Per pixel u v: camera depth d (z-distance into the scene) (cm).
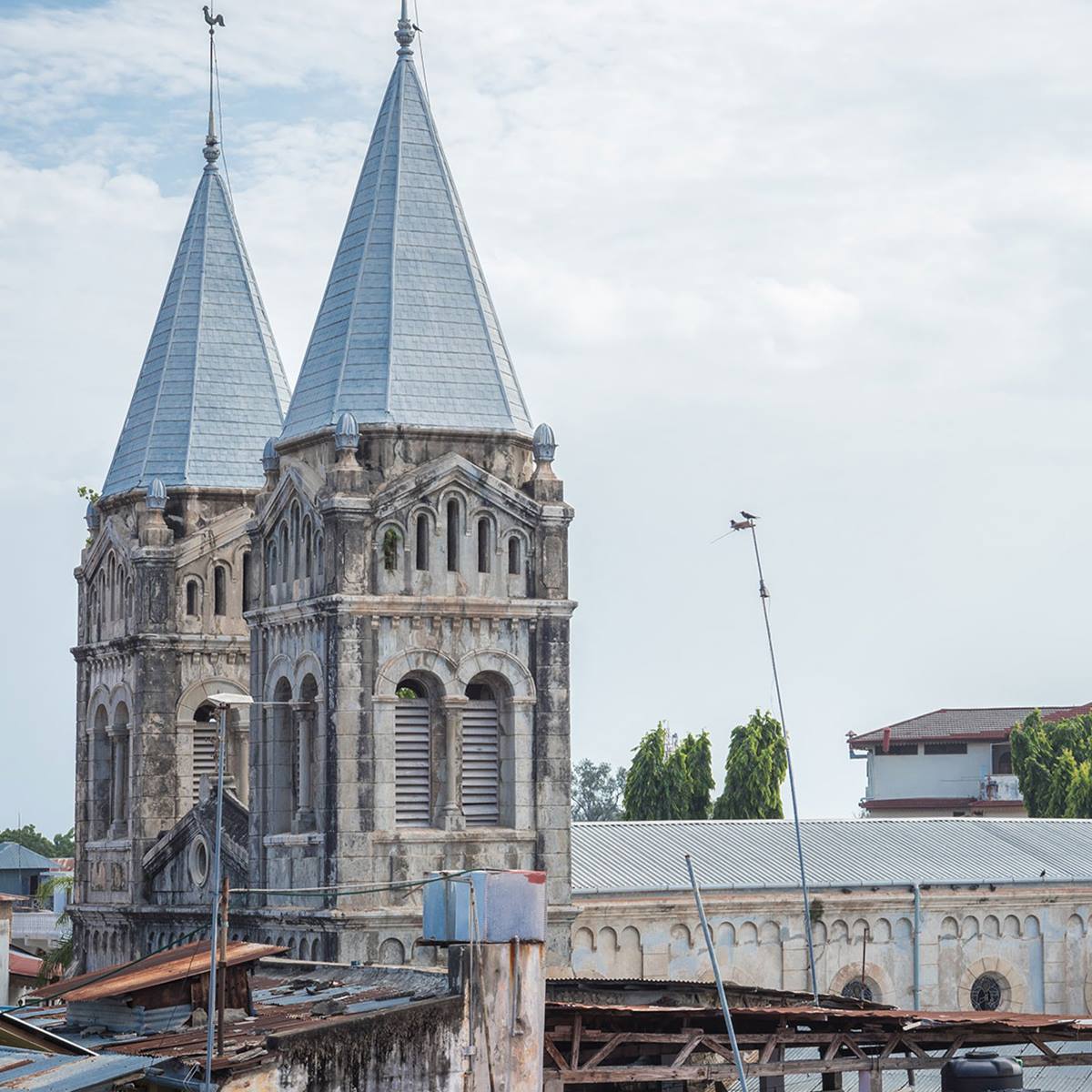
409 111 8394
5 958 6788
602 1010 5353
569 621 8019
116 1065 4575
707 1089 5875
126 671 9394
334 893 6781
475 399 8050
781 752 13425
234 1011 5381
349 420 7819
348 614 7712
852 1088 7056
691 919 8588
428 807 7831
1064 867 9725
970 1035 5672
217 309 9669
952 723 18075
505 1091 4959
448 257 8231
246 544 9375
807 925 6669
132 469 9512
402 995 5506
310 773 7956
